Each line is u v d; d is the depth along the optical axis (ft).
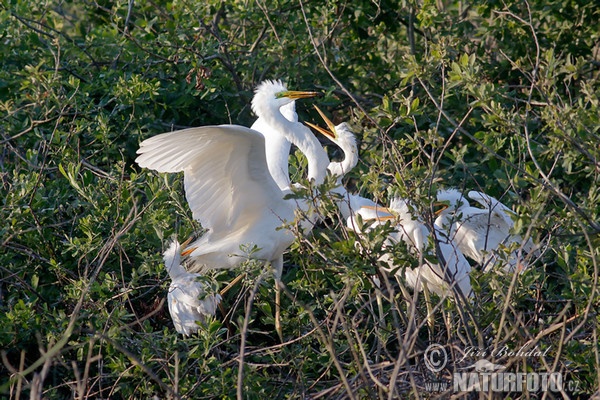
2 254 35.12
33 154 37.91
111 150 39.99
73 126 40.27
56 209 36.06
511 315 30.27
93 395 31.63
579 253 30.50
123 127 41.98
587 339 31.40
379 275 31.83
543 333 26.20
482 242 38.60
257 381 30.12
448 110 44.39
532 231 30.53
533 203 29.89
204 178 35.17
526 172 31.09
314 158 40.63
